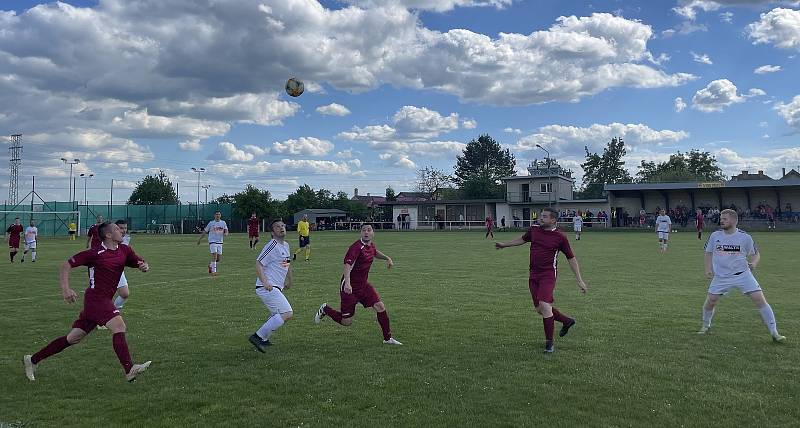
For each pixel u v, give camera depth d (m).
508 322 9.45
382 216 77.62
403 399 5.69
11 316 10.45
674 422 5.03
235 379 6.43
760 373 6.42
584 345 7.77
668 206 64.44
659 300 11.61
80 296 13.12
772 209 58.06
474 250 28.23
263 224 70.19
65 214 63.56
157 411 5.46
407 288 13.72
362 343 8.05
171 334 8.74
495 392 5.86
